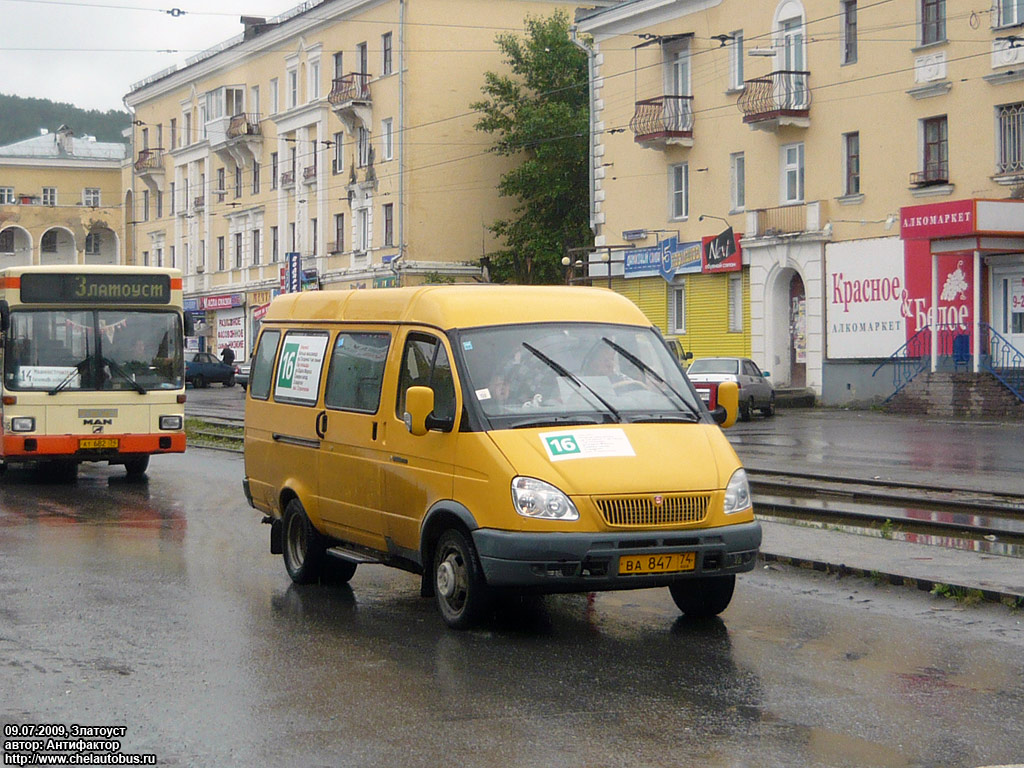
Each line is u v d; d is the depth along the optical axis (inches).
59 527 538.6
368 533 366.9
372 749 229.5
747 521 324.2
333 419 387.2
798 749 228.4
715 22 1583.4
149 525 546.3
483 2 2101.4
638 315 368.8
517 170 2054.6
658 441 325.1
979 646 312.3
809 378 1467.8
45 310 701.9
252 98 2551.7
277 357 438.3
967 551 436.5
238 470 806.5
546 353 344.5
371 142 2146.9
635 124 1676.9
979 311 1256.8
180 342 728.3
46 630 333.4
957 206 1218.6
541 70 2046.0
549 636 323.9
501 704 259.3
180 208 2896.2
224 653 306.8
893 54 1357.0
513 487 310.5
